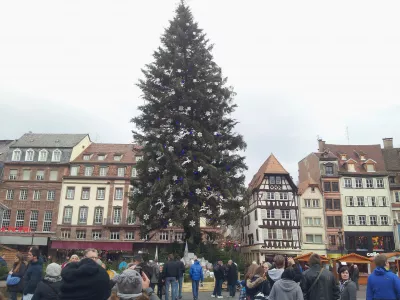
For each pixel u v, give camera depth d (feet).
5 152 182.50
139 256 27.40
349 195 162.71
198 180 76.95
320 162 167.84
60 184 160.45
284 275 19.74
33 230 154.92
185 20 92.79
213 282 65.51
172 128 82.84
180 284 47.55
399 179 169.07
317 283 21.38
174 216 73.92
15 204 158.40
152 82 87.97
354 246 156.15
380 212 161.27
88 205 157.89
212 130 84.48
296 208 157.89
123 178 160.04
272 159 167.53
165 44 90.58
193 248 77.51
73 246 150.30
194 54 88.17
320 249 154.30
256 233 155.84
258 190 158.51
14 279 28.71
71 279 13.29
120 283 14.02
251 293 24.57
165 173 75.20
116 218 156.25
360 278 107.04
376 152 179.93
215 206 79.92
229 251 99.60
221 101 86.33
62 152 167.73
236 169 83.71
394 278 19.97
